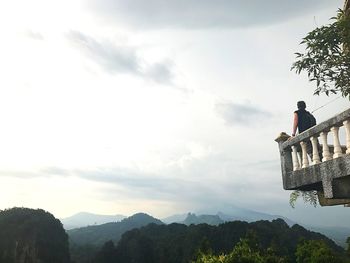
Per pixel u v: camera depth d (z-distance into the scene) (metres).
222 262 19.52
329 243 99.56
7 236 123.44
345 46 8.12
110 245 124.44
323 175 8.20
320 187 9.54
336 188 7.87
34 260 122.06
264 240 91.31
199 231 109.69
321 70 8.35
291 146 9.65
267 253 21.00
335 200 9.85
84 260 144.75
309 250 41.09
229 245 100.38
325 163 8.15
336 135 7.89
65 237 141.25
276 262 20.14
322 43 8.15
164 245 120.69
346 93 8.26
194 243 107.06
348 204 10.61
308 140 9.06
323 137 8.26
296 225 107.44
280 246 83.44
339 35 8.02
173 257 110.94
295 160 9.49
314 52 8.30
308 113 9.87
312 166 8.67
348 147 7.44
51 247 129.12
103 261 121.19
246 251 20.23
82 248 160.75
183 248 110.69
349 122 7.47
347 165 7.41
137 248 122.44
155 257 118.19
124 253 123.56
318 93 8.48
